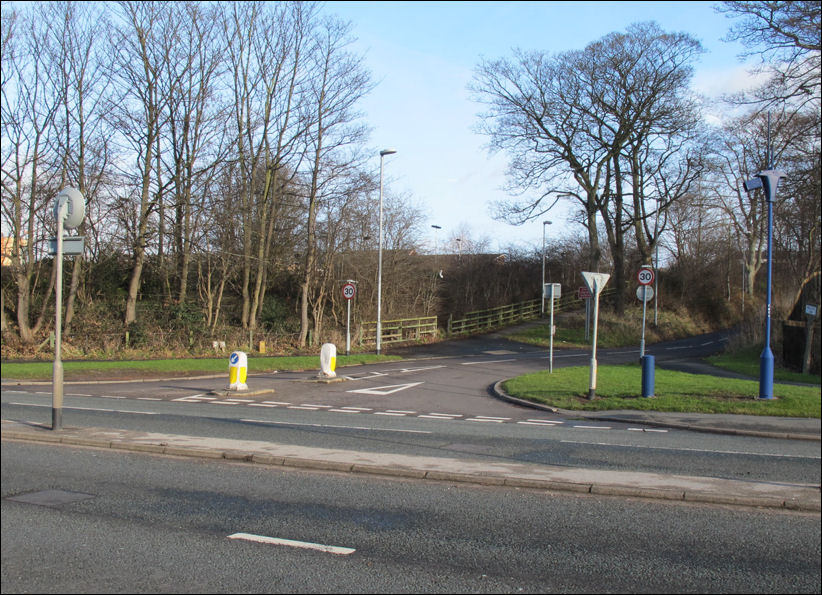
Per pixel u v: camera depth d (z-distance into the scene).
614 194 40.84
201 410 14.26
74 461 8.88
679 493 7.29
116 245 31.73
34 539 5.82
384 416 13.94
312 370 24.45
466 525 6.30
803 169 22.77
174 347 29.05
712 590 4.89
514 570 5.20
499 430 12.12
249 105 30.92
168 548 5.61
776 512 6.85
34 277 29.81
